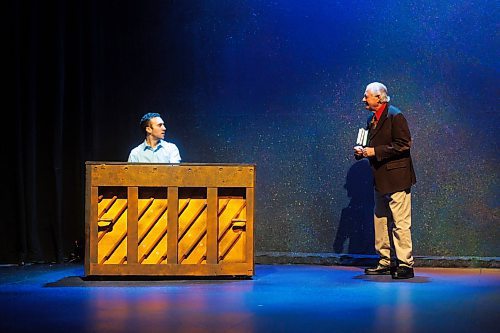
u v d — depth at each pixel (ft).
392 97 20.66
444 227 20.47
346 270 19.48
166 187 17.30
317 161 21.07
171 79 21.50
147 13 21.57
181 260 17.34
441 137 20.47
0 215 20.99
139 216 17.34
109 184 17.22
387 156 17.63
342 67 20.90
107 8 21.48
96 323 12.50
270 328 12.04
